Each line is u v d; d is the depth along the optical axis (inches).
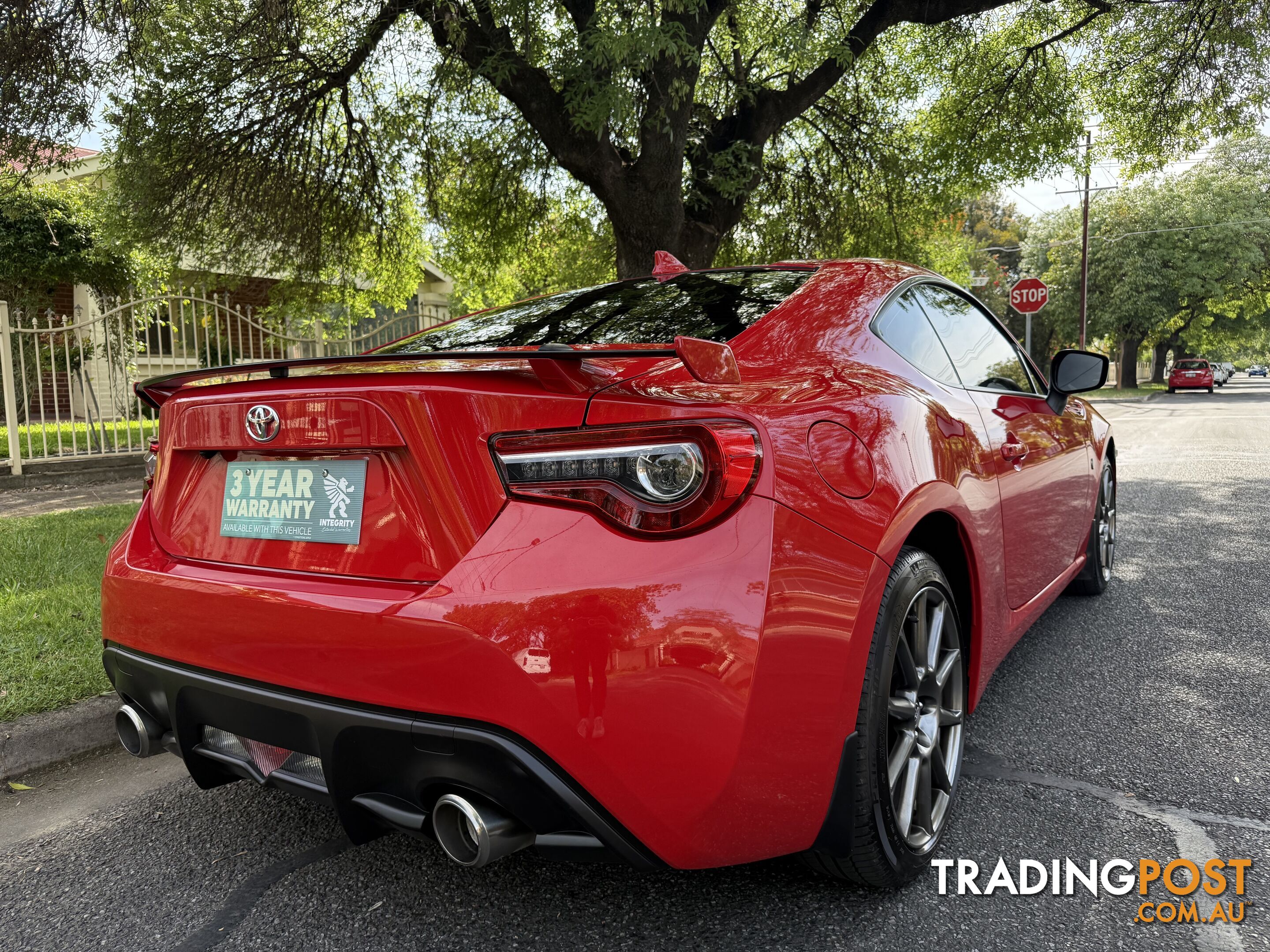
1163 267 1553.9
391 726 58.9
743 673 56.1
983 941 66.7
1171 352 2827.3
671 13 276.1
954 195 461.1
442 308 563.5
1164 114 452.1
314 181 361.4
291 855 83.4
